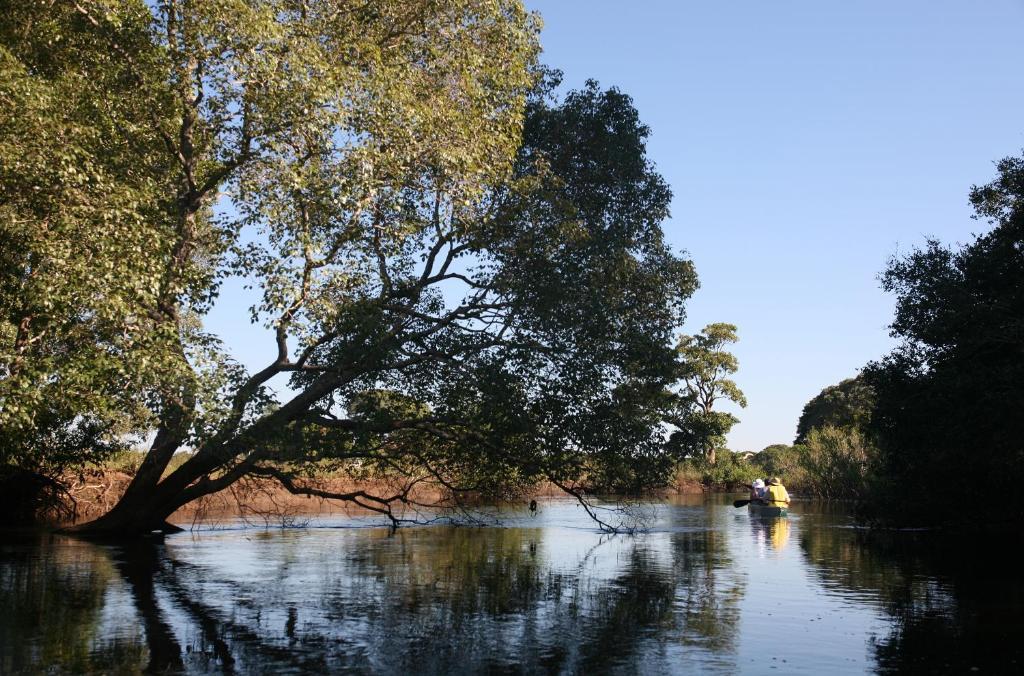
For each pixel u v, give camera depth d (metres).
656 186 22.98
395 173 17.47
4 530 23.02
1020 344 22.27
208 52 15.34
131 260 13.44
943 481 24.78
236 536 22.17
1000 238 24.16
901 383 25.06
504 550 19.09
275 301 16.12
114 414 15.77
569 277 19.84
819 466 48.34
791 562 16.98
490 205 20.52
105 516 21.38
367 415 19.34
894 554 18.69
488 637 9.34
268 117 15.89
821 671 7.88
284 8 17.14
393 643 8.97
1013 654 8.58
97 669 7.73
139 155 16.47
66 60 15.45
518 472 22.25
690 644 9.05
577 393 20.06
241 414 15.87
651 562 16.92
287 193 16.83
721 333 69.50
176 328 15.09
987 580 14.23
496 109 19.55
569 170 22.59
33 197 13.01
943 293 23.81
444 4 19.16
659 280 22.50
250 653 8.42
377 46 18.36
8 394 12.80
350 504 34.34
